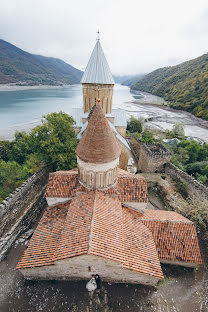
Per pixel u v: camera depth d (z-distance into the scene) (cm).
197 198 2419
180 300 1277
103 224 1191
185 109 10500
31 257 1259
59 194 1620
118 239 1161
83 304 1195
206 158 3862
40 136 2577
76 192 1545
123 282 1314
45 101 14262
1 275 1409
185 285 1380
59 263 1142
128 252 1219
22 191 1988
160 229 1522
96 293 1247
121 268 1156
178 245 1458
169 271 1468
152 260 1262
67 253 1053
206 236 1822
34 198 2158
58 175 1708
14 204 1838
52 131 2569
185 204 2175
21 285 1315
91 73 2534
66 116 2891
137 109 12069
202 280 1427
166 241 1473
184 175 2700
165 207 2434
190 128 7612
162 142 4709
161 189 2695
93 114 1356
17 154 3247
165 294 1298
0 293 1277
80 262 1114
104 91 2672
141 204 1630
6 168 2578
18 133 3944
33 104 12781
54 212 1606
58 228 1427
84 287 1274
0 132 6969
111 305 1198
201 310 1236
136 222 1526
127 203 1627
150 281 1288
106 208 1341
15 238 1711
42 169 2534
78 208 1352
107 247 1075
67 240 1128
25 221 1883
